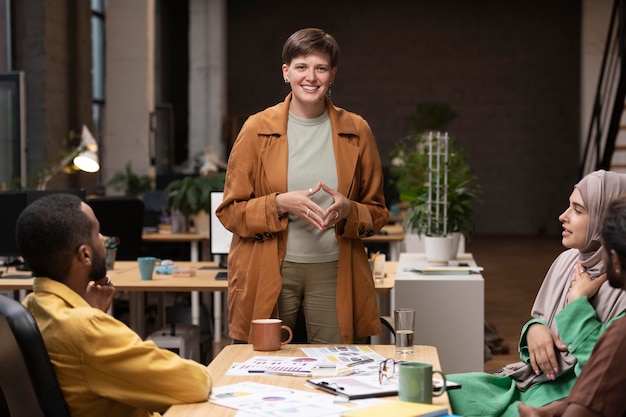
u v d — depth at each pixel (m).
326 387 2.08
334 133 2.91
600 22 14.14
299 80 2.82
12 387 2.02
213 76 15.28
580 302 2.46
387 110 16.88
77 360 1.99
